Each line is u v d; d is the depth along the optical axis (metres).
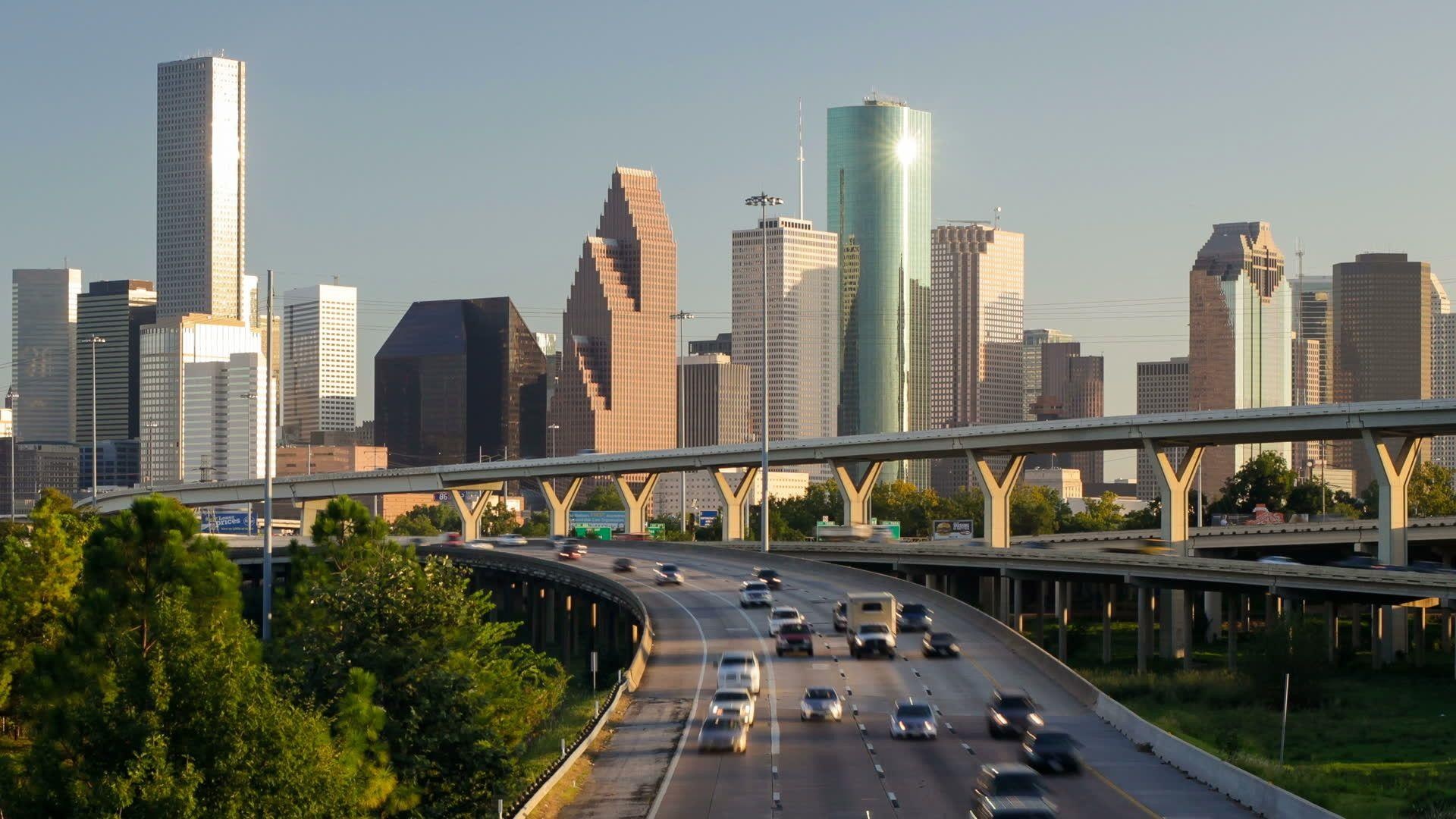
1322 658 143.62
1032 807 66.06
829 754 84.12
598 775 79.62
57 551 113.44
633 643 171.12
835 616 137.50
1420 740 120.31
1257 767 92.94
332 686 83.38
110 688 68.88
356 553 100.44
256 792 66.31
